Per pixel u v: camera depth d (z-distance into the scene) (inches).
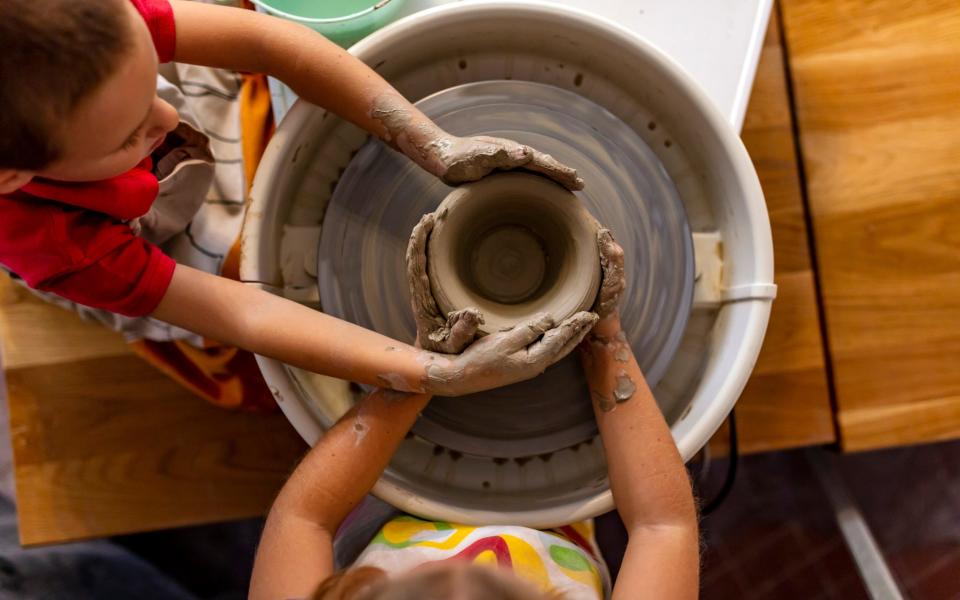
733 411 43.1
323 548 29.9
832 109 42.8
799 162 43.4
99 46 21.2
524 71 36.2
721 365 33.0
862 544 49.1
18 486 43.0
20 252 27.6
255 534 56.9
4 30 20.0
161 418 43.9
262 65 31.5
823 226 42.8
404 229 33.9
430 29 32.8
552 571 28.7
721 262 35.2
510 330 28.2
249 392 43.4
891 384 42.2
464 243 30.5
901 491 60.2
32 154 22.6
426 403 31.9
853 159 42.7
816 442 42.7
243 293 30.5
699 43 37.9
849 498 51.3
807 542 59.1
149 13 29.2
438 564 23.8
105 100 22.2
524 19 33.1
